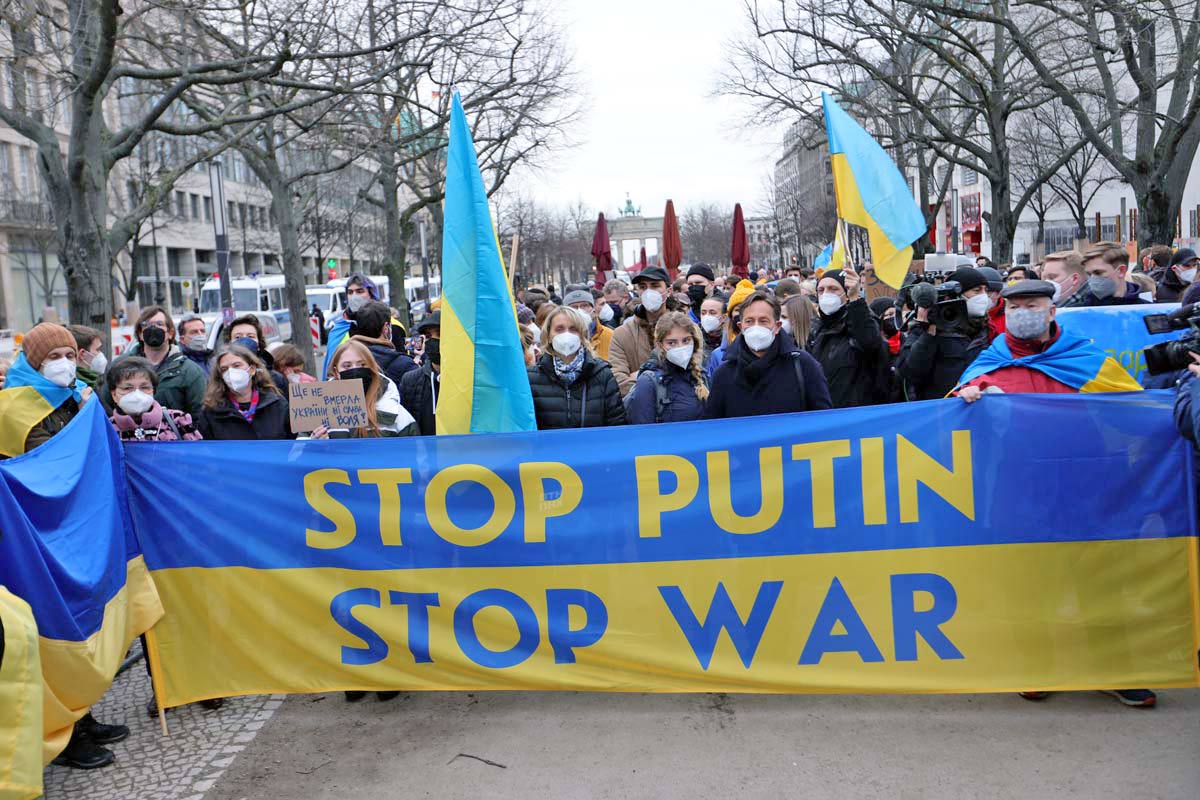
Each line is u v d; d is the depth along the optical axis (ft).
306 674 16.28
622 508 15.74
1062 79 85.46
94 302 38.70
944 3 59.62
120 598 15.15
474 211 17.08
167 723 16.39
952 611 15.24
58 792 14.10
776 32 86.02
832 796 12.84
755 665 15.58
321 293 137.59
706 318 26.00
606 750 14.46
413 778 13.93
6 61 39.27
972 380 16.66
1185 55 54.60
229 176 187.73
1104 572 14.92
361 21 56.70
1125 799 12.42
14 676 11.92
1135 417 14.76
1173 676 14.78
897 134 76.84
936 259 30.09
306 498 16.15
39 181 132.16
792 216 219.82
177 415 19.11
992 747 13.93
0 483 13.30
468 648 16.01
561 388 18.52
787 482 15.46
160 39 49.16
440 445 15.96
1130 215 125.59
